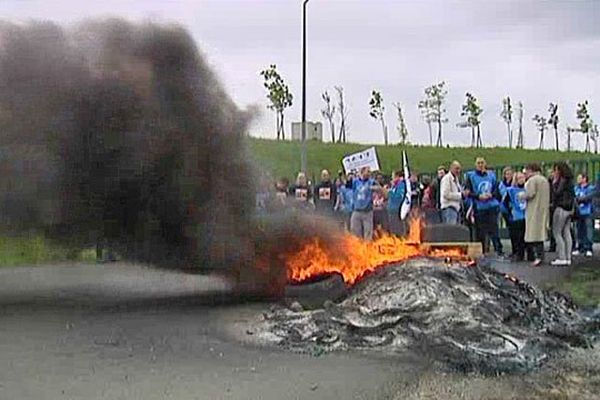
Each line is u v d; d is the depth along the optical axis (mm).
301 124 24609
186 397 5832
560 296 9523
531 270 13016
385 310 8188
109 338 8086
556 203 14336
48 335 8258
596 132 52844
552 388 6059
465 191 15867
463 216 15844
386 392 5949
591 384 6180
